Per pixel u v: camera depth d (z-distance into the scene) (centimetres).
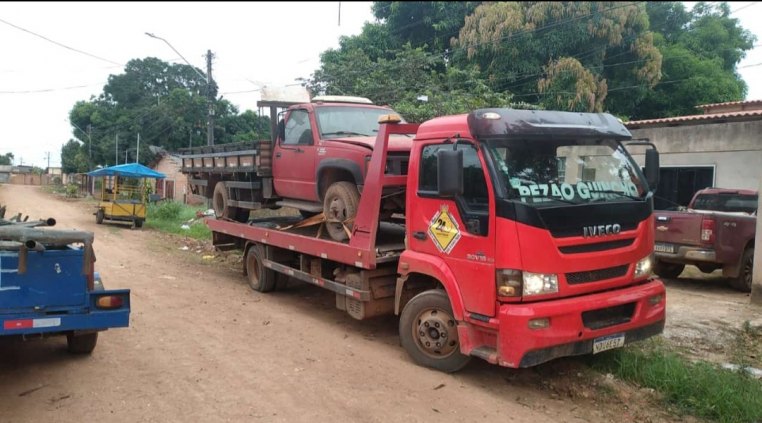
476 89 1936
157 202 2770
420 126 566
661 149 1563
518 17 2109
